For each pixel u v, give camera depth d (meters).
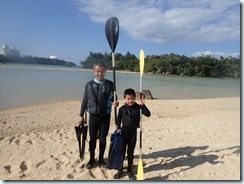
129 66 112.12
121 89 26.44
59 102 16.02
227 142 6.76
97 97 4.79
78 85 28.36
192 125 8.94
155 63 98.94
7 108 13.41
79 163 5.27
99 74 4.82
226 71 87.00
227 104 15.85
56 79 37.25
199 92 28.12
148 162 5.38
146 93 19.36
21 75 42.25
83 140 5.21
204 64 89.88
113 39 4.93
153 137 7.27
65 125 9.35
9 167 5.14
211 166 5.15
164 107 14.20
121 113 4.72
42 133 7.94
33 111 12.40
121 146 4.69
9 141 6.89
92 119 4.88
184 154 5.81
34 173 4.84
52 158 5.50
